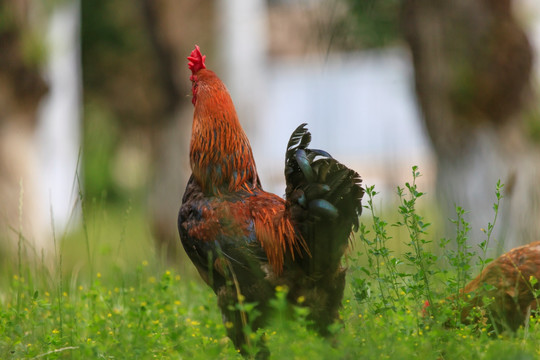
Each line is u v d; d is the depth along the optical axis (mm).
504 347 6949
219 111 8414
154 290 9781
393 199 13391
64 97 22484
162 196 18984
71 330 8219
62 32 19391
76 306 9586
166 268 12414
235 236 7746
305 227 7473
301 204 7445
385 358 6754
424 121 14891
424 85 14672
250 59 19719
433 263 8133
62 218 22188
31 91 17812
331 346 7457
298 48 30703
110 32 30828
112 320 8930
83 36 31188
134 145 30391
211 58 19297
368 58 15273
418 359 6797
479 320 7961
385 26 14438
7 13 17219
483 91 14227
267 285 7652
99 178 27641
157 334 7891
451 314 7648
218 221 7832
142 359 7449
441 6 14352
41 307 8688
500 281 8094
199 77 8703
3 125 17516
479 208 13930
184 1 19031
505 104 14258
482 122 14328
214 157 8234
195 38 19141
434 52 14461
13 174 17312
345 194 7426
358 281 7891
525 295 8039
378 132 21562
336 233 7438
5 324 8570
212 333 8234
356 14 13406
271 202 8070
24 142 17641
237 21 19406
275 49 31109
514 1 14492
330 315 7676
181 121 19172
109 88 31328
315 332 7656
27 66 17578
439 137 14570
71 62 22797
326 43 12375
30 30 17594
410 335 7359
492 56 14180
